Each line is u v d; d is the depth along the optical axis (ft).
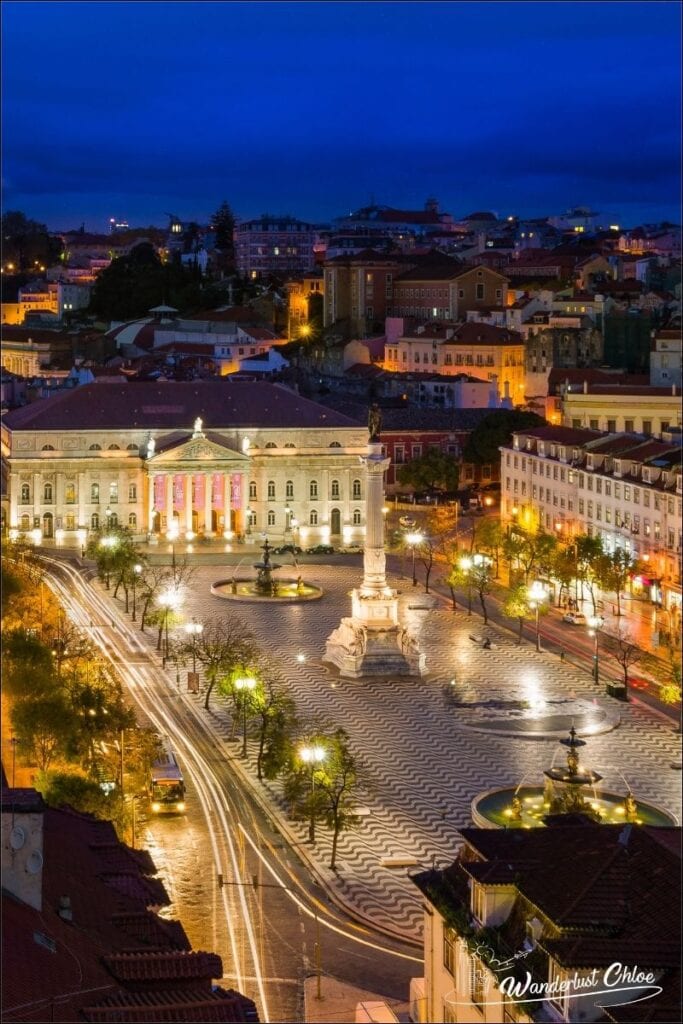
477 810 495.41
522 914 276.21
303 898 426.92
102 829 331.77
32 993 215.31
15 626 613.11
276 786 529.86
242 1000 237.86
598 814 453.99
